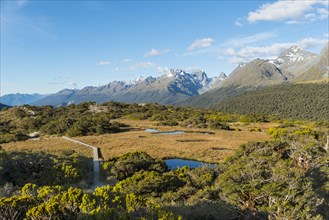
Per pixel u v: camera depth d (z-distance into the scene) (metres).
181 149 64.31
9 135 81.81
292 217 18.97
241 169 26.08
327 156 39.56
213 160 55.00
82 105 158.12
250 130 100.69
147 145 68.94
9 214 15.52
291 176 23.91
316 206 21.94
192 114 141.62
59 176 34.41
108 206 17.14
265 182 22.73
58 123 97.31
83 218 14.98
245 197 21.77
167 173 36.06
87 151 59.66
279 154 40.12
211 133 92.81
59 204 16.64
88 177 36.94
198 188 30.94
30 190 23.00
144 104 180.38
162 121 118.62
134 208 17.05
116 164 40.88
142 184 29.48
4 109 144.62
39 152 46.78
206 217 19.55
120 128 102.69
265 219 20.19
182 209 19.56
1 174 32.12
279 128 90.56
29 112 132.25
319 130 78.12
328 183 27.83
